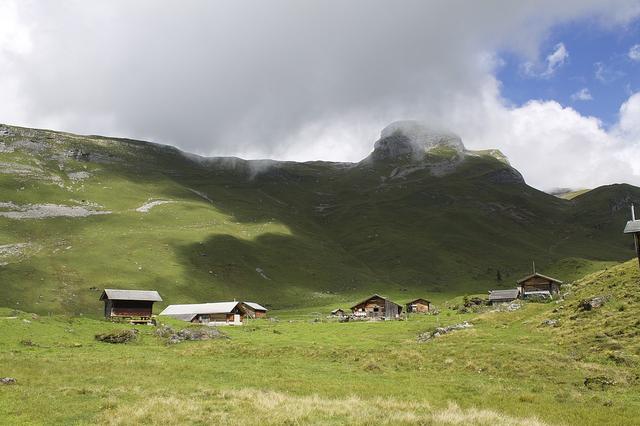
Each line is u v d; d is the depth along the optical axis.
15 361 43.31
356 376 41.97
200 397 29.47
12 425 22.62
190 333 73.06
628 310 55.09
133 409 25.20
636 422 25.02
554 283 142.00
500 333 62.31
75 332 70.94
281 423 22.55
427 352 52.41
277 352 57.12
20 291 163.12
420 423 22.75
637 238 30.50
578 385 35.34
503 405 29.67
